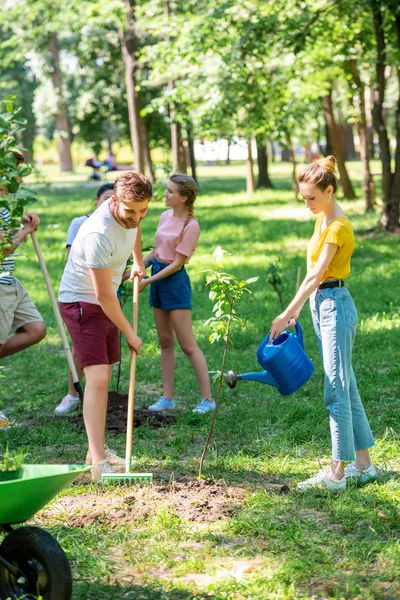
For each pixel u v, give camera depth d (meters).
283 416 7.03
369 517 4.93
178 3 23.66
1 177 5.09
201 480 5.55
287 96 21.53
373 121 19.42
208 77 19.44
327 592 4.11
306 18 17.28
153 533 4.80
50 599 3.69
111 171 56.81
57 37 56.16
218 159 72.50
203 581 4.25
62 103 58.41
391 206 19.52
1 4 34.50
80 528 4.87
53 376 9.04
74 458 6.28
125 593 4.12
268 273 11.70
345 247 5.31
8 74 59.38
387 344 9.53
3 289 6.96
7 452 4.13
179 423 7.12
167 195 7.40
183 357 9.59
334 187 5.33
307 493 5.34
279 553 4.52
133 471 5.88
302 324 10.90
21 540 3.80
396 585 4.17
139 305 13.02
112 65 45.50
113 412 7.36
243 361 9.01
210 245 19.81
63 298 5.77
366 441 5.57
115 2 26.70
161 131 44.44
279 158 89.56
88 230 5.48
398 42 18.09
